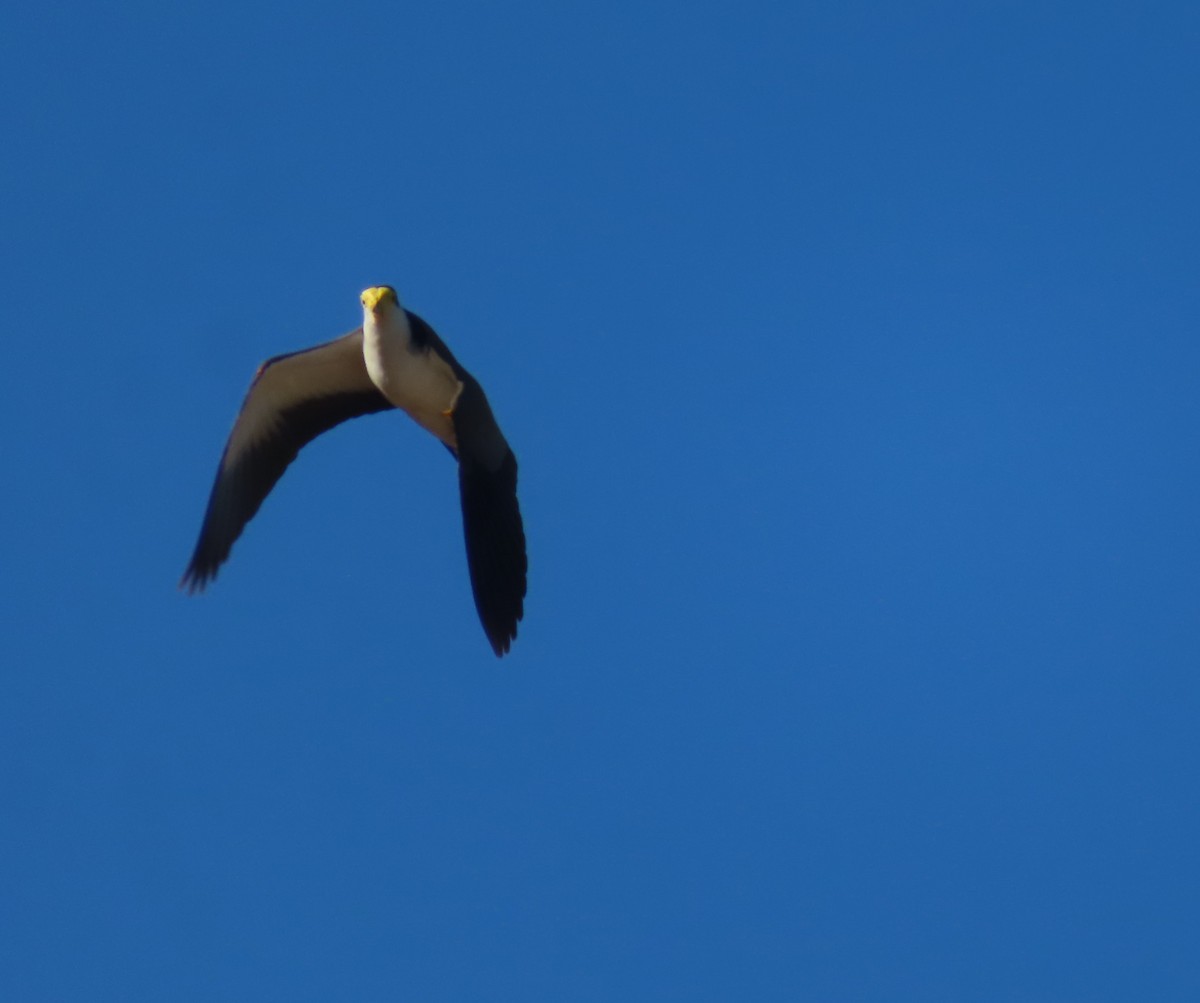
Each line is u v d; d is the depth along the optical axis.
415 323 15.28
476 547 14.96
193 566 15.51
